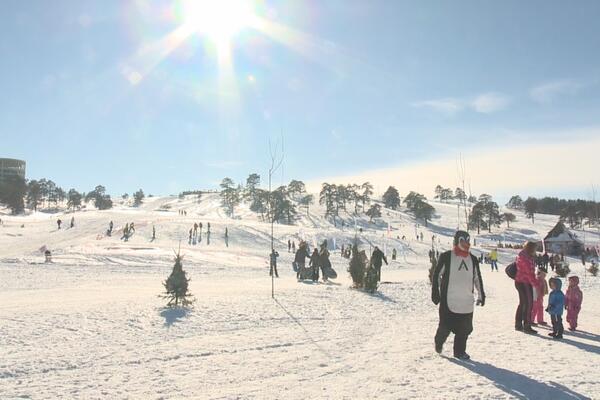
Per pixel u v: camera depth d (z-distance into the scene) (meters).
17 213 124.50
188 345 7.65
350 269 17.34
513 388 5.49
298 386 5.59
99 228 59.19
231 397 5.16
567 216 129.00
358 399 5.10
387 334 9.06
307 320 10.37
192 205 164.00
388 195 174.12
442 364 6.67
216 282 20.38
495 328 9.94
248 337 8.40
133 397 5.12
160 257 34.56
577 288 10.04
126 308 10.92
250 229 66.94
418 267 45.44
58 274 22.59
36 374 5.88
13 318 9.38
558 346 8.05
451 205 179.00
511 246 82.94
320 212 149.25
